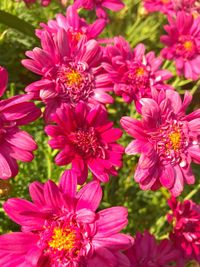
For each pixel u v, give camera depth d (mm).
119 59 250
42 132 344
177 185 221
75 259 176
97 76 238
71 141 210
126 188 362
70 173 182
